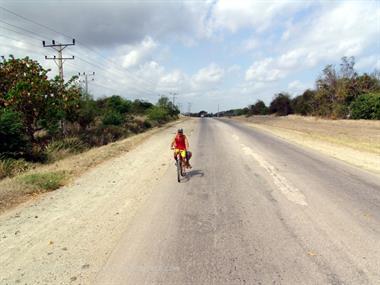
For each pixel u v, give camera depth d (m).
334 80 48.31
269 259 4.52
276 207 6.86
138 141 20.98
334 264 4.37
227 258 4.55
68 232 5.56
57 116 17.84
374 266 4.32
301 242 5.07
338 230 5.57
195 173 10.58
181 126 42.84
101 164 12.29
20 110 16.30
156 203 7.19
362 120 38.91
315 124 37.34
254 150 16.19
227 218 6.18
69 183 9.18
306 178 9.66
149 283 3.96
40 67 17.56
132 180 9.58
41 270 4.31
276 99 74.44
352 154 14.37
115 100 48.00
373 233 5.44
